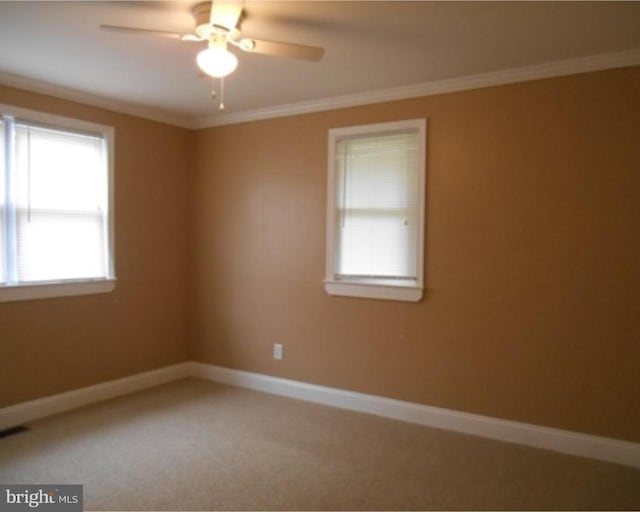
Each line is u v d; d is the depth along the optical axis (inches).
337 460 110.5
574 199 113.1
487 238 123.6
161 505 91.0
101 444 117.2
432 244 131.0
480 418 125.2
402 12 88.4
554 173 115.2
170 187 169.3
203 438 121.8
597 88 110.0
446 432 127.5
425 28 95.0
